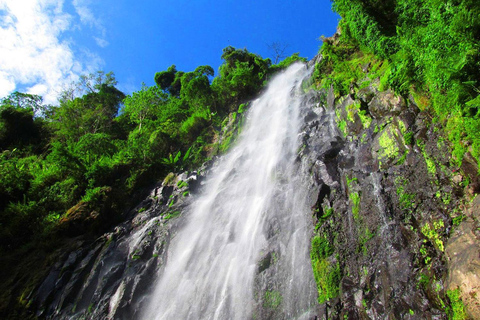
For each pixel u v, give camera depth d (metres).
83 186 14.55
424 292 5.05
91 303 9.29
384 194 6.83
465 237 4.77
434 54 6.38
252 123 17.25
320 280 6.93
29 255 11.65
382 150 7.76
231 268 8.69
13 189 14.31
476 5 5.71
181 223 11.45
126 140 23.16
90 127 25.03
